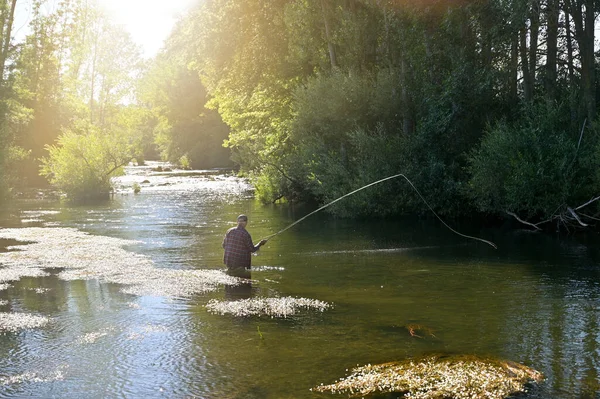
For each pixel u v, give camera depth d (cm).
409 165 2039
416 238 1560
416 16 2170
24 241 1513
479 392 508
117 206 2606
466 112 2067
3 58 3925
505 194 1783
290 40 2723
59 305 841
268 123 3234
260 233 1683
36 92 4938
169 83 7225
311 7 2605
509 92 2153
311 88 2419
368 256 1274
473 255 1275
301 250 1364
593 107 1862
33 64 4988
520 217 1869
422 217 2058
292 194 2758
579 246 1384
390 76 2238
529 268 1113
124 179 4600
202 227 1838
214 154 6931
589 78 1900
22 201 2908
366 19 2412
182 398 510
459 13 2080
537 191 1692
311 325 730
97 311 805
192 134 7206
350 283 989
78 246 1423
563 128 1847
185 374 566
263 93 3095
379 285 973
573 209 1642
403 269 1117
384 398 499
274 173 2759
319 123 2362
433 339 666
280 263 1191
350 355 612
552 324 723
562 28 2152
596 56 2197
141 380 554
